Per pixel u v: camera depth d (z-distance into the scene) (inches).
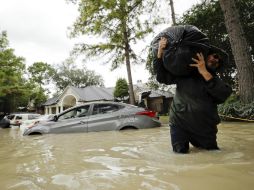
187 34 125.3
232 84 593.3
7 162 122.6
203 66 122.4
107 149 146.8
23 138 268.4
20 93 1446.9
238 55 379.6
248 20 554.6
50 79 2384.4
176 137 128.5
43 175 91.7
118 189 71.9
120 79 1453.0
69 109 321.1
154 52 133.3
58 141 210.2
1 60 1213.1
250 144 142.9
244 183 72.0
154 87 718.5
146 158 114.6
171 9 630.5
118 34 677.9
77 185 77.2
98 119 303.3
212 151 124.9
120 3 607.5
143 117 302.7
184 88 129.0
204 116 125.0
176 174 83.5
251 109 343.9
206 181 74.9
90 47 709.3
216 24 570.6
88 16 661.3
